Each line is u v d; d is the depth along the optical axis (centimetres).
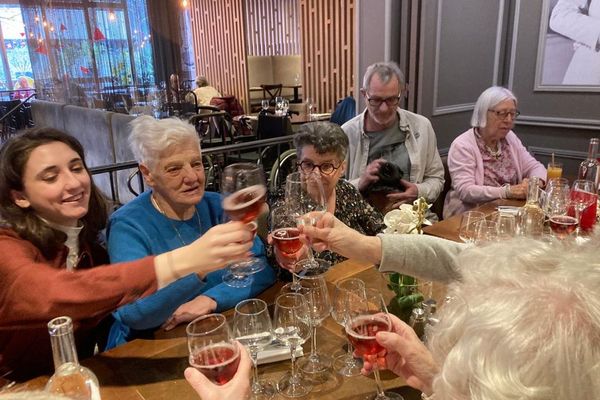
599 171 235
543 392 43
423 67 356
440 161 286
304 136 182
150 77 852
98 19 771
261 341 104
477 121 278
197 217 164
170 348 118
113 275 103
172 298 125
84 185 136
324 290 118
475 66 404
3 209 129
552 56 387
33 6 743
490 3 397
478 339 49
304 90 729
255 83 930
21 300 108
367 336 90
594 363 43
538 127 409
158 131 146
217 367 81
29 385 107
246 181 117
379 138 275
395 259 116
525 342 45
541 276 53
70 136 140
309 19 690
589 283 49
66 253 136
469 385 47
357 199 205
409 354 86
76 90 775
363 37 365
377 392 99
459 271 65
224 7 926
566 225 171
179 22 870
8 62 948
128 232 147
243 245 102
